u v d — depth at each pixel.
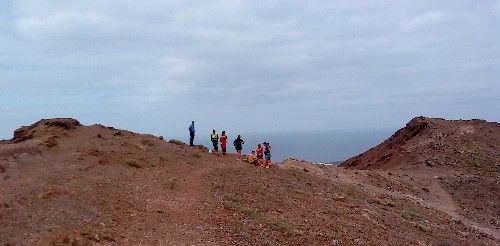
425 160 56.59
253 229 18.02
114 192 19.39
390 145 69.44
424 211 34.81
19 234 13.71
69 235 13.79
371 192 36.94
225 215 19.06
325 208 26.09
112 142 29.02
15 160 22.86
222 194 22.80
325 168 43.75
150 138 33.81
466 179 50.28
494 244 29.06
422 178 49.78
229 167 30.33
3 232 13.74
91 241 13.80
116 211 17.14
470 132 67.50
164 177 24.27
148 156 27.81
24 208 15.96
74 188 18.81
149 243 14.44
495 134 67.75
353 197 32.31
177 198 20.56
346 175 42.69
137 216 17.06
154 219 17.06
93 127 32.06
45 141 26.31
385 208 31.83
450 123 71.44
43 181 19.38
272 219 20.34
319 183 33.56
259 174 30.30
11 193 17.62
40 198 17.08
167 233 15.66
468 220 36.84
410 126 70.19
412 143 63.97
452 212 38.78
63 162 23.03
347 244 19.62
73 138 28.48
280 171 33.91
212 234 16.19
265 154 35.25
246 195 23.89
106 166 23.89
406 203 36.00
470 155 58.31
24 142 27.02
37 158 23.42
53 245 13.12
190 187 23.16
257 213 20.58
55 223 14.84
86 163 23.55
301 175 34.75
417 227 28.23
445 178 50.19
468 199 44.66
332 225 22.48
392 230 25.50
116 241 14.23
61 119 30.73
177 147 33.12
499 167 54.78
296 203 25.23
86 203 17.25
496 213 41.41
